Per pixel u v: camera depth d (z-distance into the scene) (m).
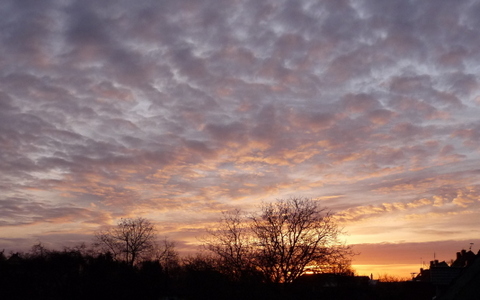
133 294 66.75
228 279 50.91
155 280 69.69
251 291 49.09
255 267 50.06
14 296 60.31
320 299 51.16
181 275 71.88
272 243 50.84
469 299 27.30
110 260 68.50
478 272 27.33
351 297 52.69
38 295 61.91
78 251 66.62
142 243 77.31
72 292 63.16
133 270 68.56
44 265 62.94
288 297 48.56
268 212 52.28
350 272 51.81
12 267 61.81
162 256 77.81
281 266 49.78
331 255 50.41
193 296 55.66
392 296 59.59
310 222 51.31
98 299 63.84
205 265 54.25
